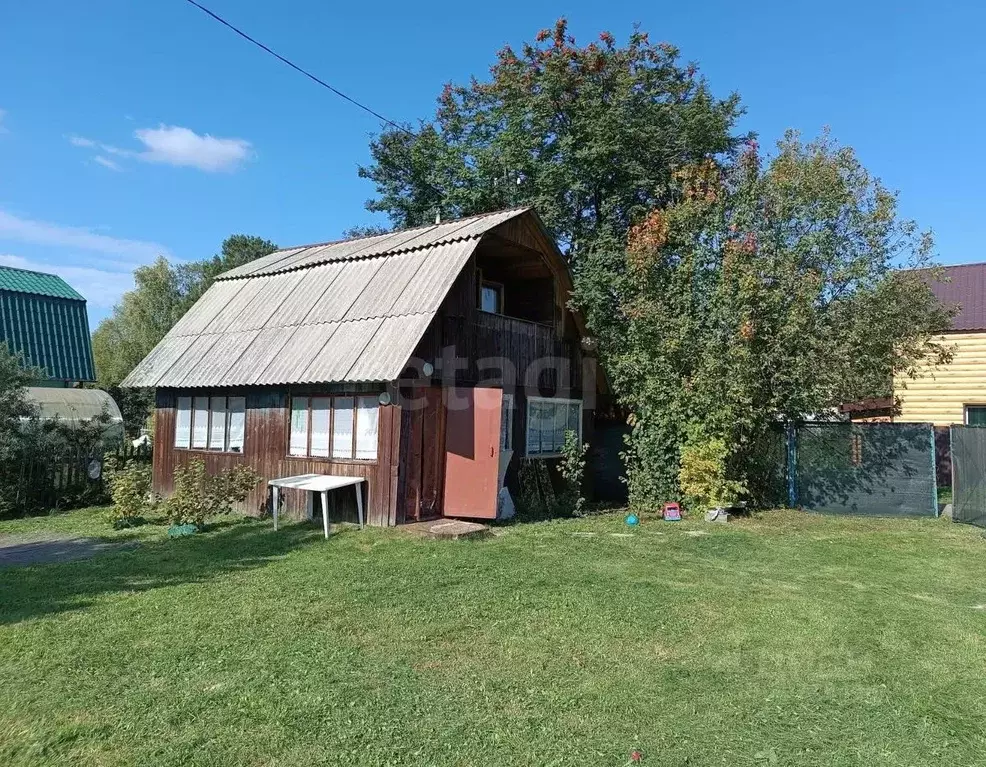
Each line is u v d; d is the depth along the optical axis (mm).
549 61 19438
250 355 13305
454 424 12258
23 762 3691
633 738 3986
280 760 3719
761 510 13383
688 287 13258
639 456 13594
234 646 5438
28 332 23844
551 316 15500
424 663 5109
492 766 3668
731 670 5016
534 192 19922
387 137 23609
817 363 12695
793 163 14008
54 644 5484
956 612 6508
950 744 3971
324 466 11945
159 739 3936
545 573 7891
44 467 14000
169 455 14703
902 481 12859
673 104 19672
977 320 19484
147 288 44281
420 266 12703
